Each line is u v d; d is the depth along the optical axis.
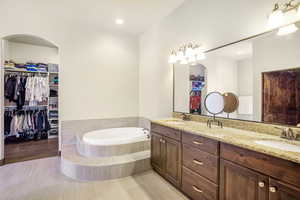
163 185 2.20
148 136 3.03
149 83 3.68
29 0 2.59
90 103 3.58
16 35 2.89
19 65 4.06
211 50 2.26
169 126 2.20
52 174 2.49
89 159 2.52
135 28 3.61
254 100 1.77
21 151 3.48
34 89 4.18
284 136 1.47
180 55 2.72
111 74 3.80
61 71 3.29
